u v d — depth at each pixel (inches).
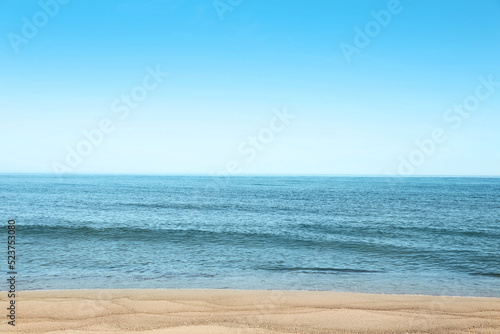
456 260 608.7
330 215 1322.6
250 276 487.8
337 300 358.9
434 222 1133.1
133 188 3528.5
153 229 906.1
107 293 376.2
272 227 1000.2
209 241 770.2
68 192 2677.2
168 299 353.7
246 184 5201.8
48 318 285.6
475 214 1371.8
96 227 914.7
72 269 509.0
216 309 320.5
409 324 282.0
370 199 2215.8
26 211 1326.3
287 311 316.2
